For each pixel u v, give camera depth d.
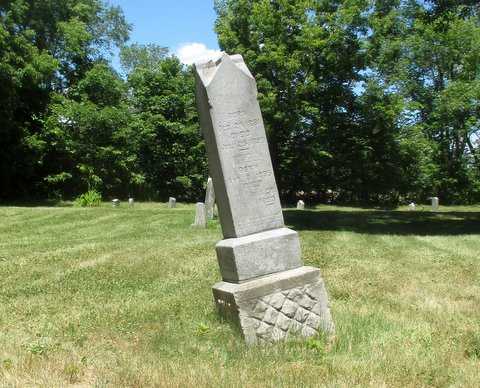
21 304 8.73
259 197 7.14
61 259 13.73
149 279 10.80
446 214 31.48
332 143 42.94
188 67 51.38
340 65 37.56
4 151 41.66
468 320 7.36
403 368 5.41
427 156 47.66
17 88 40.75
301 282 6.83
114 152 44.34
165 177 49.38
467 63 44.00
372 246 16.59
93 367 5.53
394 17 38.28
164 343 6.39
